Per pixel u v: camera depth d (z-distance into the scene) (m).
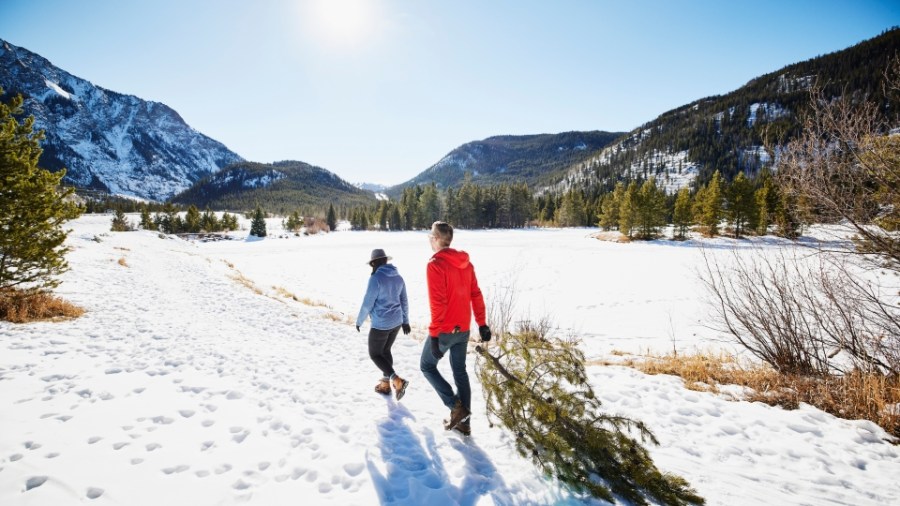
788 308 5.23
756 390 4.59
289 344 6.52
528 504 2.50
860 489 2.80
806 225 4.67
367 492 2.55
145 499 2.38
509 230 82.31
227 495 2.47
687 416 3.96
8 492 2.32
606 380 4.93
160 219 92.62
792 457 3.24
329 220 102.88
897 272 4.16
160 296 10.75
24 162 6.79
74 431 3.13
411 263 29.52
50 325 6.52
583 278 22.14
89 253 18.94
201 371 4.89
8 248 6.72
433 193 93.38
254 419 3.59
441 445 3.21
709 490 2.73
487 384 3.37
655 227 54.00
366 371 5.15
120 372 4.63
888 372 4.54
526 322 9.09
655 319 13.01
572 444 2.80
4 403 3.52
